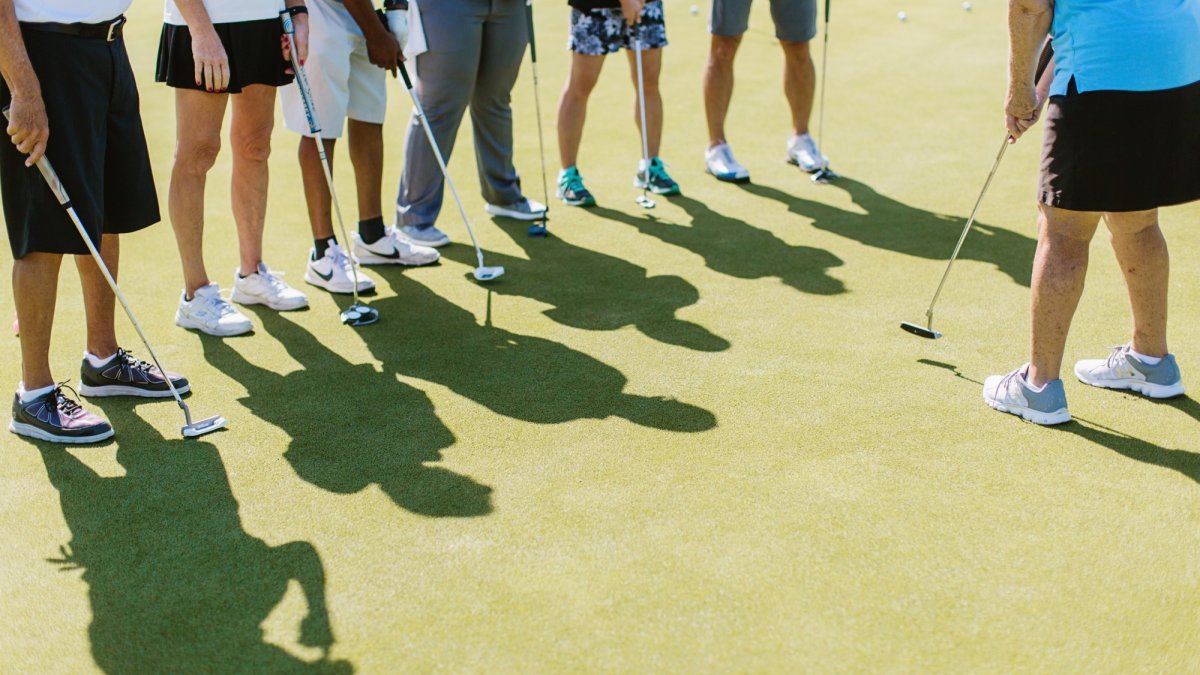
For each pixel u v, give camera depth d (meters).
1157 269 3.26
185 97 3.79
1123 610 2.41
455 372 3.70
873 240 4.88
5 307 4.28
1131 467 3.00
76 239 3.11
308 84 4.21
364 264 4.73
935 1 9.91
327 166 3.97
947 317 4.04
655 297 4.31
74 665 2.33
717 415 3.34
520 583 2.55
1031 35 3.01
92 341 3.54
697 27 9.17
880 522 2.75
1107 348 3.73
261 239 4.27
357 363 3.79
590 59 5.20
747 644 2.33
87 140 3.11
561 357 3.79
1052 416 3.22
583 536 2.73
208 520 2.85
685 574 2.56
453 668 2.28
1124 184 2.96
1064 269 3.12
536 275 4.57
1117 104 2.89
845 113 6.89
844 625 2.38
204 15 3.48
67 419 3.27
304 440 3.27
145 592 2.57
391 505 2.90
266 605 2.51
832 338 3.88
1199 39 2.96
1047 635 2.34
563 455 3.13
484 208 5.41
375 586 2.56
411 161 4.80
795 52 5.72
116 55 3.18
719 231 5.04
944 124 6.61
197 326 4.05
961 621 2.39
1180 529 2.71
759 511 2.81
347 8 4.16
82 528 2.83
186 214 3.94
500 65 4.88
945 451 3.09
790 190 5.59
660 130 5.57
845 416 3.31
